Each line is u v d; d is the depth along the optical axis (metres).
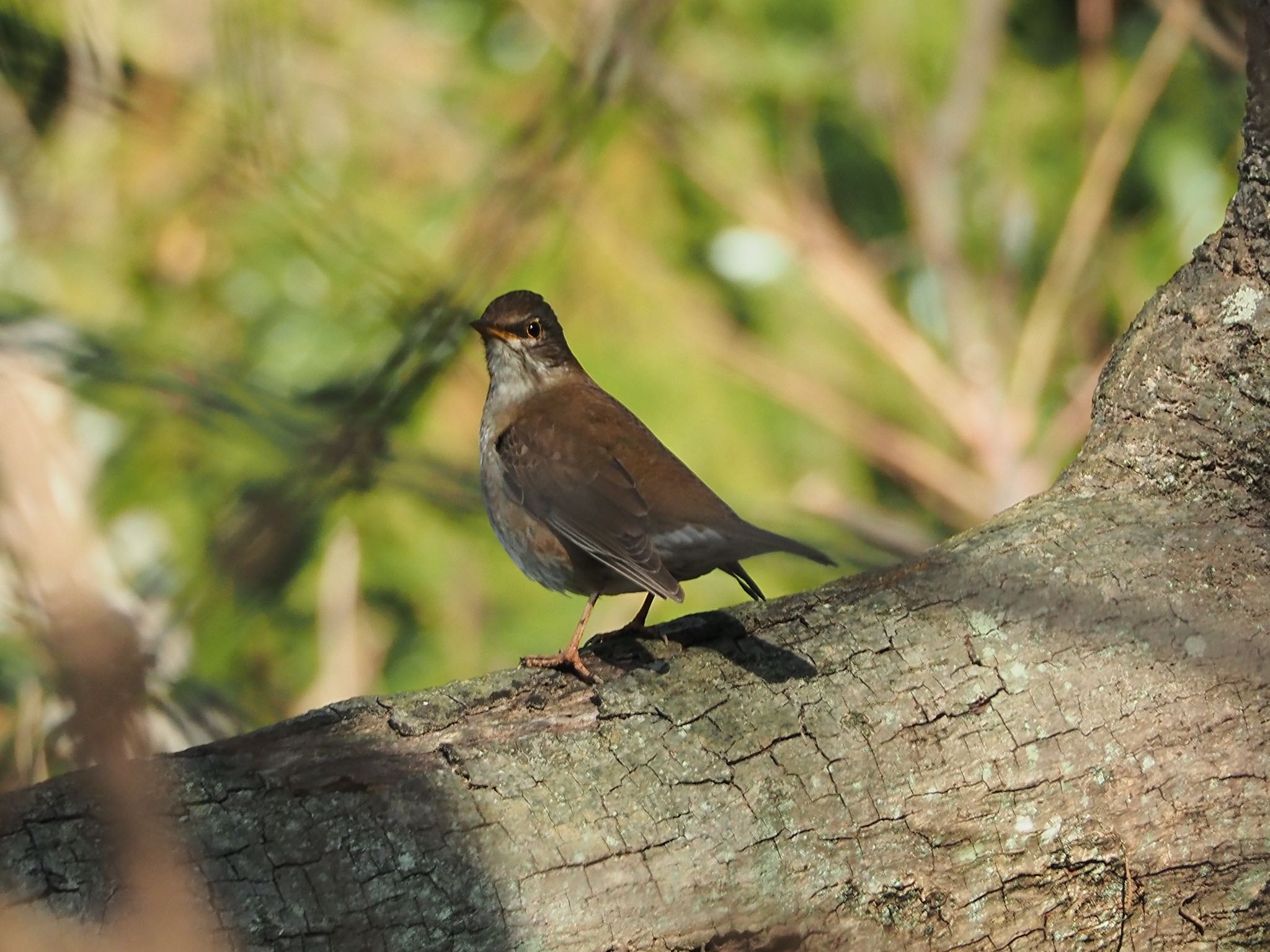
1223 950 6.59
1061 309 15.16
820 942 6.13
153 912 5.07
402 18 15.73
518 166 7.88
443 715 6.29
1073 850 6.40
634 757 6.20
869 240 16.02
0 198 14.05
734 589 14.35
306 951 5.49
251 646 13.04
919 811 6.29
